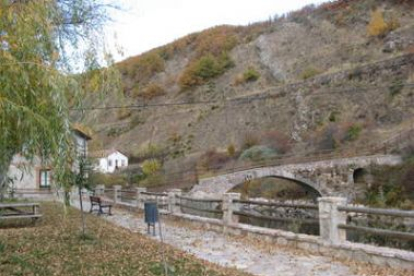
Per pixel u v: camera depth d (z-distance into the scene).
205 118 60.69
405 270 6.66
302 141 45.94
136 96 75.94
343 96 47.91
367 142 38.91
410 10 61.25
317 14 75.94
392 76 46.09
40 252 8.36
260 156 43.06
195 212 18.00
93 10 6.75
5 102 3.95
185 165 49.28
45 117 4.29
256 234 10.18
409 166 30.67
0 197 5.46
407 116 40.78
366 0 69.06
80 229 11.85
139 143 63.84
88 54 5.66
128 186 39.69
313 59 65.94
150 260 7.82
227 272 7.00
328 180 34.44
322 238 8.38
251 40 84.12
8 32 4.30
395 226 20.27
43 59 4.62
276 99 54.53
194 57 89.75
